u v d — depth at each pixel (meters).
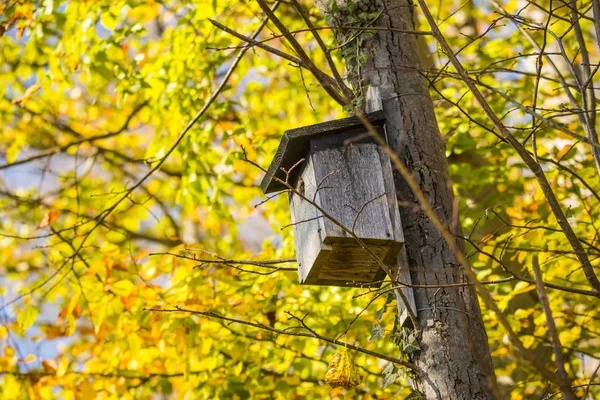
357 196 6.84
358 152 6.98
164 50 14.45
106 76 12.89
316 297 10.94
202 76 12.84
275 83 14.96
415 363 6.39
